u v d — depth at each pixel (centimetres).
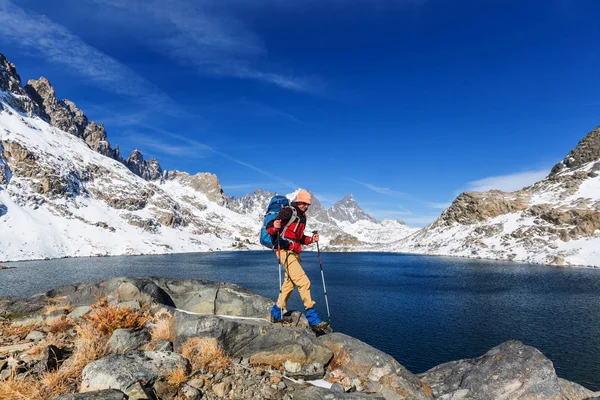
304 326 827
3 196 17650
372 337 3050
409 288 6119
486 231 16175
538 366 674
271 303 933
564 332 3177
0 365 530
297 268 754
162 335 675
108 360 527
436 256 16200
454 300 4881
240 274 8544
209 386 543
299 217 750
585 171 17412
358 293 5566
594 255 10356
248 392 541
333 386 588
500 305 4469
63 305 906
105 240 18925
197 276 7956
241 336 670
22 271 8881
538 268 9562
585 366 2353
